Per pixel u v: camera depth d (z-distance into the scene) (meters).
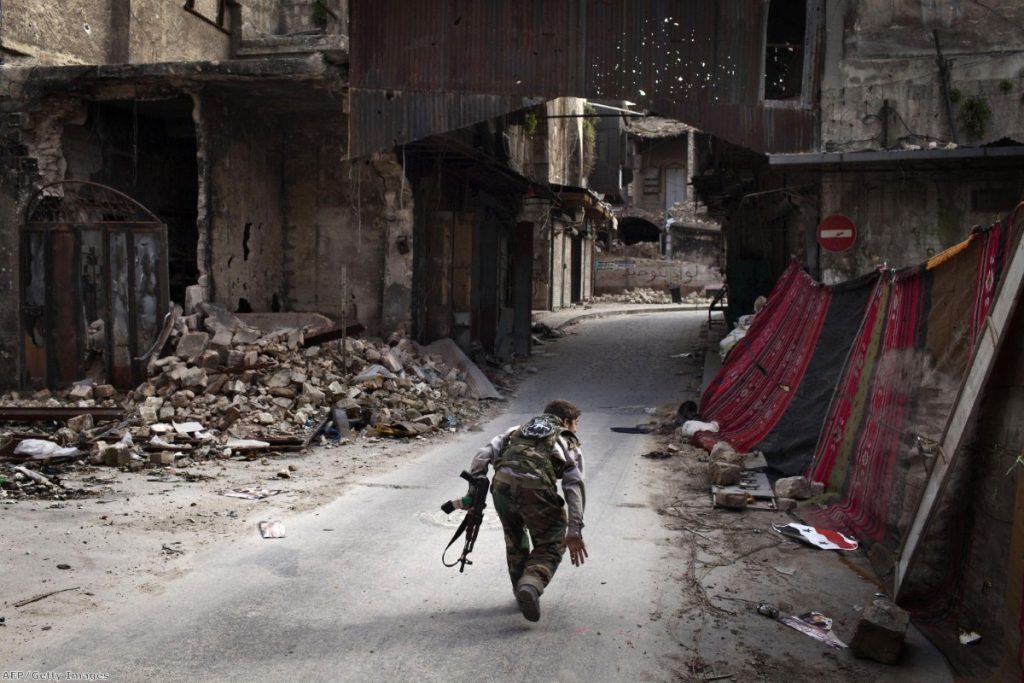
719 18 12.81
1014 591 3.75
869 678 3.98
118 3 15.76
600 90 12.91
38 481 7.82
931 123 12.88
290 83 13.45
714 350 19.12
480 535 6.30
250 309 14.95
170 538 6.07
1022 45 12.66
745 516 6.97
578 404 14.48
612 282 42.47
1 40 13.56
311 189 15.85
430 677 3.86
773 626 4.61
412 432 11.20
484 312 19.17
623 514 7.04
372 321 15.62
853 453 7.17
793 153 12.95
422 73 13.12
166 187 16.28
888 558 5.41
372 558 5.67
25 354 13.32
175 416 11.00
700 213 44.47
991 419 4.32
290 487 7.98
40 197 13.74
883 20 12.95
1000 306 4.24
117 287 12.95
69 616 4.49
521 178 18.25
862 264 13.34
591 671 3.97
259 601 4.80
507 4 12.98
